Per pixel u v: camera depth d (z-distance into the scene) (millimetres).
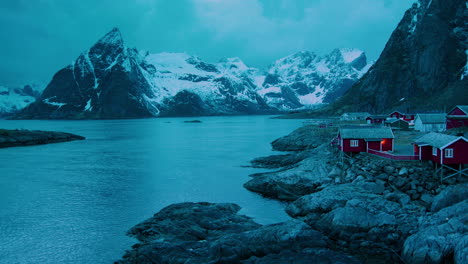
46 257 32406
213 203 45312
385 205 35312
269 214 42219
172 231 35250
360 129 54438
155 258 29250
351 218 33031
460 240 25922
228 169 72125
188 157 89938
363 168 48531
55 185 59188
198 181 61219
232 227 35781
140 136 161500
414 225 31609
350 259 26766
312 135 103062
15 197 51750
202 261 27547
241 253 28297
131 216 42812
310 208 39594
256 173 67125
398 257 28672
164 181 61562
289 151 98062
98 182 61219
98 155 96562
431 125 87750
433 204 36344
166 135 165875
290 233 30172
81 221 41188
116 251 32969
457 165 43156
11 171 72125
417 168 44875
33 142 128500
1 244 35125
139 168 74688
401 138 73688
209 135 161000
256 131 180125
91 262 31266
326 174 51281
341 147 53594
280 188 50094
